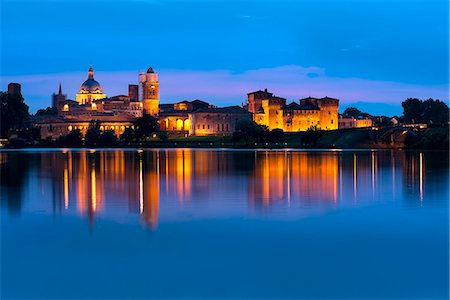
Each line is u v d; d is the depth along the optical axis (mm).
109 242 37688
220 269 31938
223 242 37688
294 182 76438
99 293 28594
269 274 31188
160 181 77625
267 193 63562
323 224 43812
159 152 187250
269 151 195500
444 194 62688
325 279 30438
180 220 45438
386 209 51531
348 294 28531
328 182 76562
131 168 103562
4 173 91438
